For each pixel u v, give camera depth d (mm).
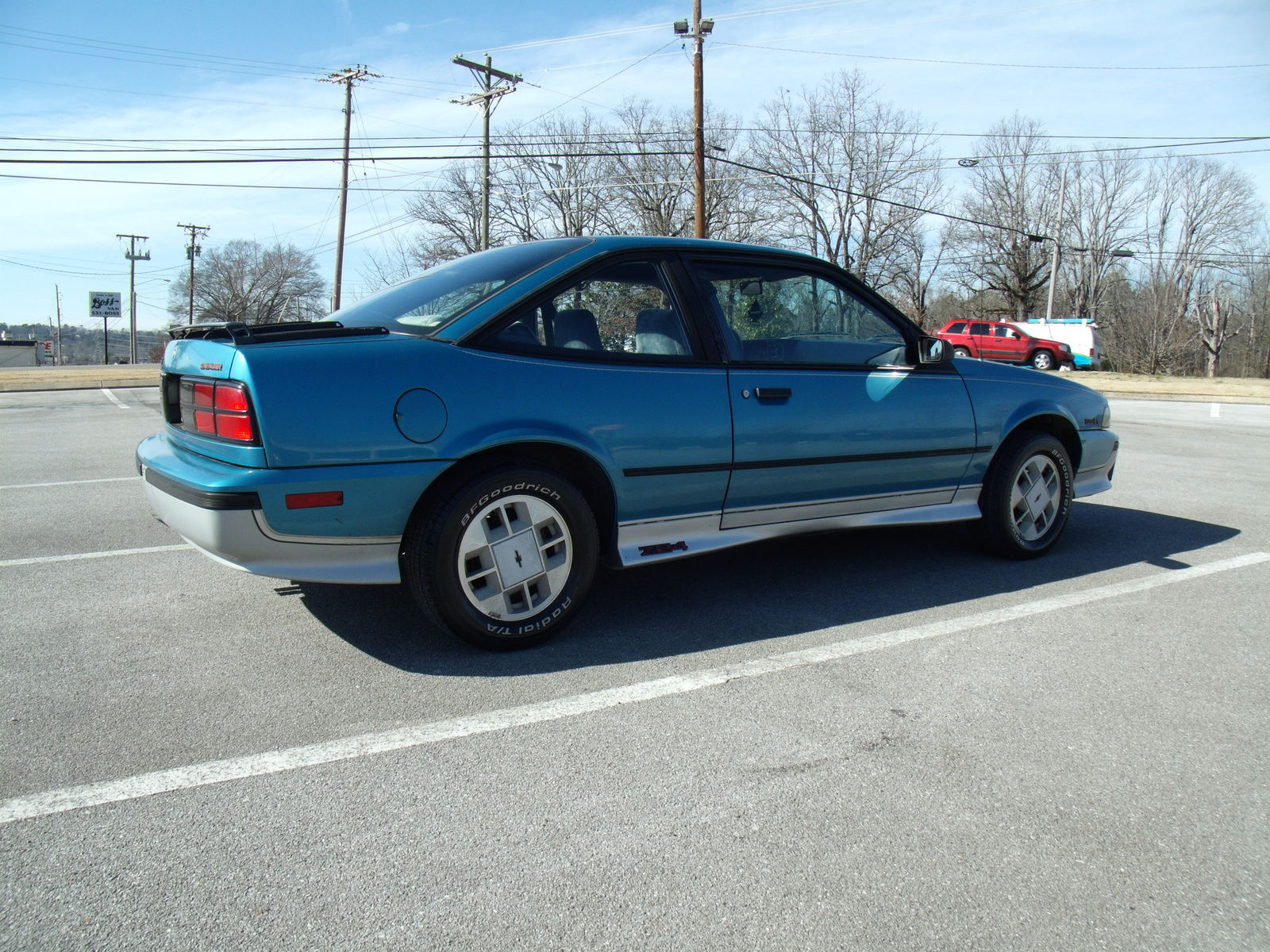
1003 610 3641
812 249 40562
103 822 2014
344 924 1683
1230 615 3627
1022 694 2801
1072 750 2436
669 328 3361
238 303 63031
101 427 11219
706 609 3605
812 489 3682
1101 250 46562
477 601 2963
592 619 3475
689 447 3295
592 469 3178
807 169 39469
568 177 39188
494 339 2996
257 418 2596
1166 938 1689
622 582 4020
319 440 2656
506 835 1990
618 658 3059
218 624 3363
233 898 1753
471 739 2449
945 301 57156
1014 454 4281
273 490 2605
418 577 2893
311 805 2100
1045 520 4504
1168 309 50562
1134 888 1840
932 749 2426
